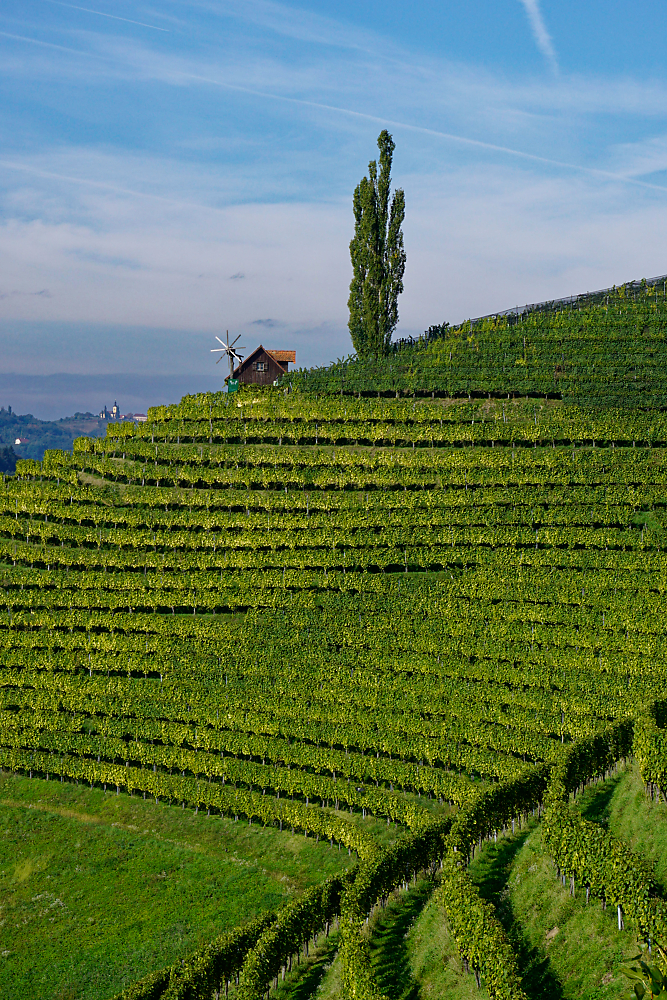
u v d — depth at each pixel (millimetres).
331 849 42531
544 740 42344
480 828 33594
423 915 31406
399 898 33344
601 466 60312
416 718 46188
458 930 27031
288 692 50812
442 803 42562
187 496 65250
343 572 57500
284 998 31422
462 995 25953
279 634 54531
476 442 65000
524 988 24641
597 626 48531
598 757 34625
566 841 27219
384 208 85062
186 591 59281
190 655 55469
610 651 46688
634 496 56469
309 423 69625
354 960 27594
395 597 54406
